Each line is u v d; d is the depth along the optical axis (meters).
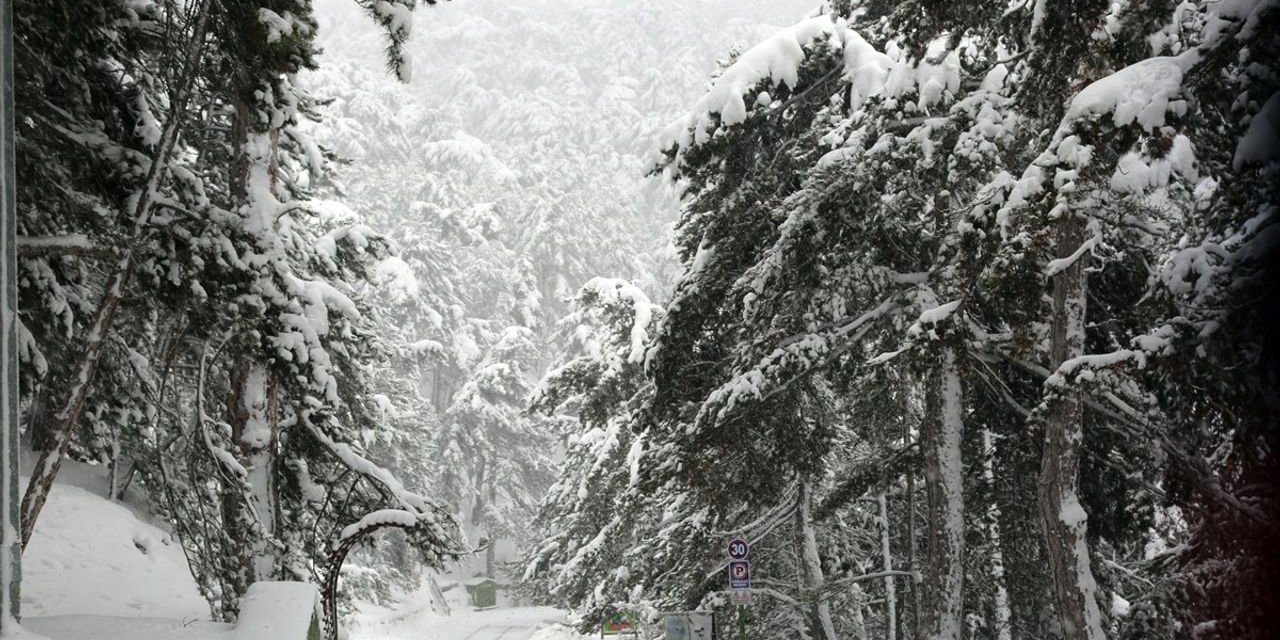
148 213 13.88
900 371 17.98
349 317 17.98
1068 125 11.18
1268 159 6.63
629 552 27.69
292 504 17.92
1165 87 10.55
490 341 81.44
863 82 16.92
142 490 28.66
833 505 20.62
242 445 16.70
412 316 73.25
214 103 17.25
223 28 13.95
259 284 14.20
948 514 16.50
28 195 14.84
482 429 73.19
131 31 15.45
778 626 24.00
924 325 13.88
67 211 15.16
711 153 18.20
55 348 16.44
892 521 25.00
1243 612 5.00
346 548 15.49
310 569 17.34
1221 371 9.99
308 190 21.69
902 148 15.19
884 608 24.56
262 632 11.12
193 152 20.58
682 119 18.48
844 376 18.80
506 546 81.56
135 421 19.06
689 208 20.89
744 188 18.34
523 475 76.81
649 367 19.45
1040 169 11.91
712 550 23.33
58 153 15.12
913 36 14.50
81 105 15.49
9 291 8.70
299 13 13.73
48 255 13.42
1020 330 14.18
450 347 78.25
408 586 53.09
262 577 15.98
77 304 15.75
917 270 17.84
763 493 20.14
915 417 21.73
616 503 29.11
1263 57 9.55
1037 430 14.41
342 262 20.53
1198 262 10.30
